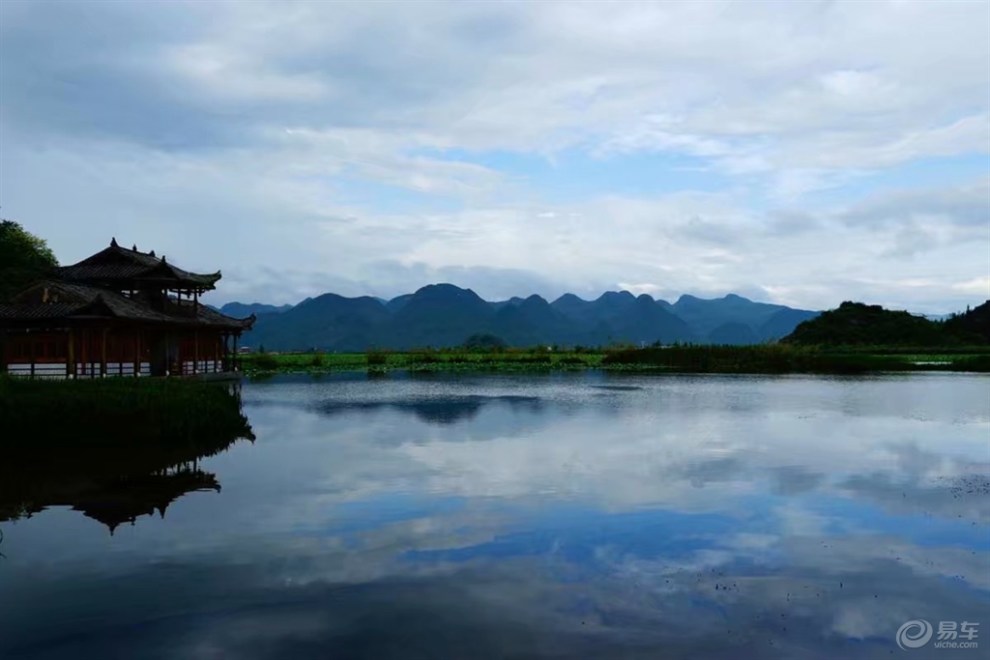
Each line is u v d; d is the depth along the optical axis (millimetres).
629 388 53562
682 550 13555
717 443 26188
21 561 13188
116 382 29609
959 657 9375
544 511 16391
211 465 22547
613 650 9523
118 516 16359
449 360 92500
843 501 17266
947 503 17078
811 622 10391
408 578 12133
